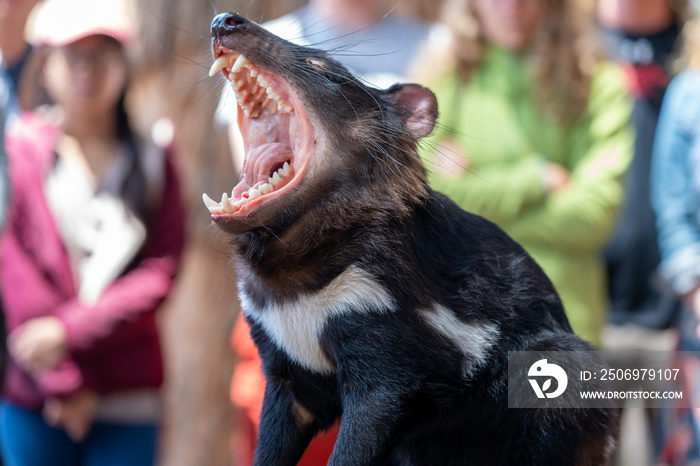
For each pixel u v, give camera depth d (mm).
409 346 1111
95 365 1619
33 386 1603
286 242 1139
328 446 1521
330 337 1129
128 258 1654
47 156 1653
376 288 1118
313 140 1164
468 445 1163
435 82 1677
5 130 1658
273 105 1196
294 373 1168
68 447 1629
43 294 1610
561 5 1678
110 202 1664
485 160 1626
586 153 1653
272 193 1137
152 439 1666
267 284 1153
